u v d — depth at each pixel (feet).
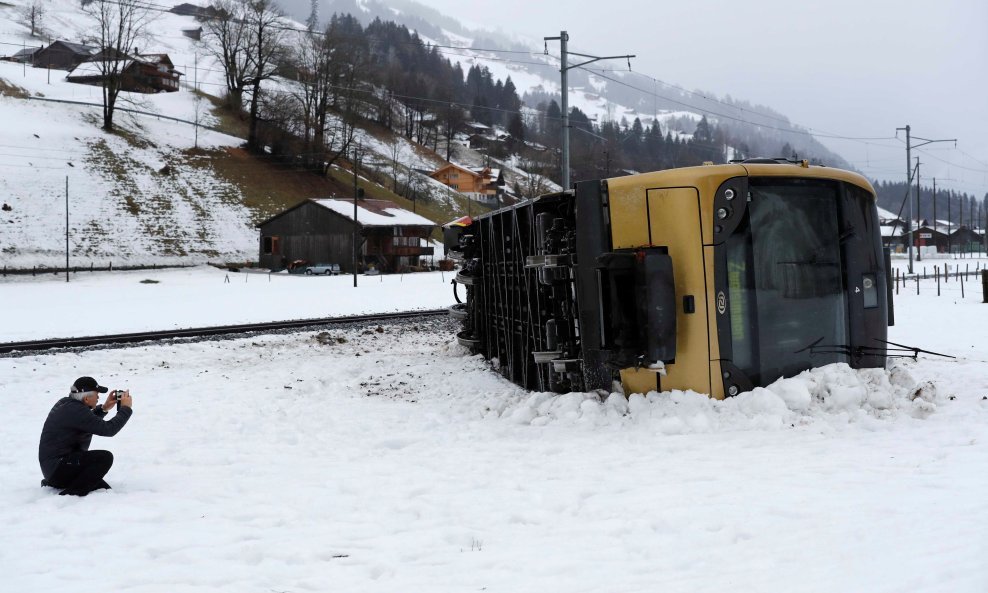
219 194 316.40
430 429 36.40
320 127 384.88
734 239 32.27
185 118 379.55
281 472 28.81
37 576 18.31
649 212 32.60
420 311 100.48
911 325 68.18
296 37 435.53
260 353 67.67
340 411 42.42
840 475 22.79
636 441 29.19
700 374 31.71
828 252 33.78
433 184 455.22
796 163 36.11
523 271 45.55
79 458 26.16
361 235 260.01
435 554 18.92
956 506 18.95
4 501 25.72
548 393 37.19
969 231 437.99
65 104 345.72
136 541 20.84
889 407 30.01
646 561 17.39
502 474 26.37
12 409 45.01
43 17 631.56
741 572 16.22
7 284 204.03
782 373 32.58
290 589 17.08
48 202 269.64
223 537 20.85
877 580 15.03
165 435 37.29
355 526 21.53
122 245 262.26
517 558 18.17
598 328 33.14
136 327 90.79
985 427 26.91
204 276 240.53
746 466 24.62
